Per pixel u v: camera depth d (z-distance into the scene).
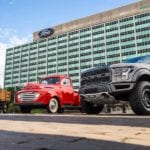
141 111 6.08
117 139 1.62
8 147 1.45
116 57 117.31
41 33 149.12
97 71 6.62
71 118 3.65
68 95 11.78
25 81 151.50
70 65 133.25
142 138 1.64
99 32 125.31
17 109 14.35
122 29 117.88
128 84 6.02
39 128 2.32
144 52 109.75
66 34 138.75
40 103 10.78
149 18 111.44
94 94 6.65
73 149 1.37
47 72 142.25
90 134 1.85
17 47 160.38
